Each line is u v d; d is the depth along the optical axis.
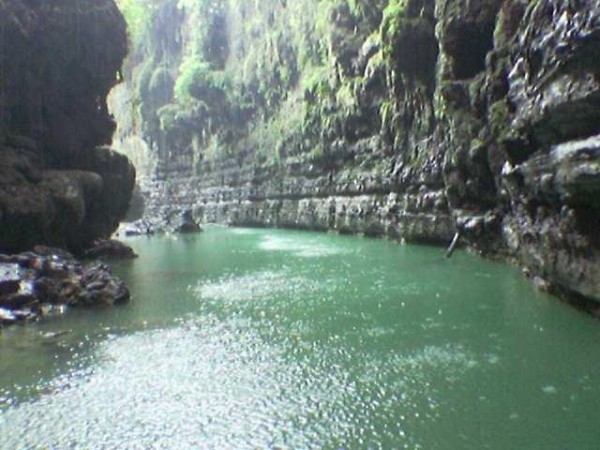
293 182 44.78
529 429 8.49
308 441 8.38
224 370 11.31
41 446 8.46
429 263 23.16
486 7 21.89
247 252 30.12
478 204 23.48
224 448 8.25
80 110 30.08
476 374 10.65
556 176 13.24
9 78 25.09
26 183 23.53
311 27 43.19
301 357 11.95
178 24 65.75
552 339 12.34
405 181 30.64
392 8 28.84
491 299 16.16
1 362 11.99
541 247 15.64
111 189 31.70
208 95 58.00
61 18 27.67
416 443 8.22
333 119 38.50
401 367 11.17
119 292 17.56
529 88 14.94
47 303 16.80
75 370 11.48
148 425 9.05
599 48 11.45
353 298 17.17
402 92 30.83
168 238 41.75
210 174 58.06
